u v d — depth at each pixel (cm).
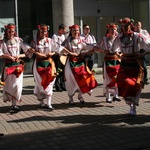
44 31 805
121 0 1767
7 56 776
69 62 849
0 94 1039
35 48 811
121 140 580
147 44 689
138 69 704
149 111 772
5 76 792
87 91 835
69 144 565
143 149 541
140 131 626
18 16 1488
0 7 1439
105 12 1725
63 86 1084
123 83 696
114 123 682
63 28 966
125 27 702
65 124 682
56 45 820
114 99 895
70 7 1280
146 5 1723
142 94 992
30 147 555
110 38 842
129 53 704
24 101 936
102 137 597
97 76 1441
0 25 1442
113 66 852
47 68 812
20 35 1496
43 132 634
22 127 669
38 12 1526
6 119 736
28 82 1322
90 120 708
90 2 1683
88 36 1002
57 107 847
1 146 562
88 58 1030
